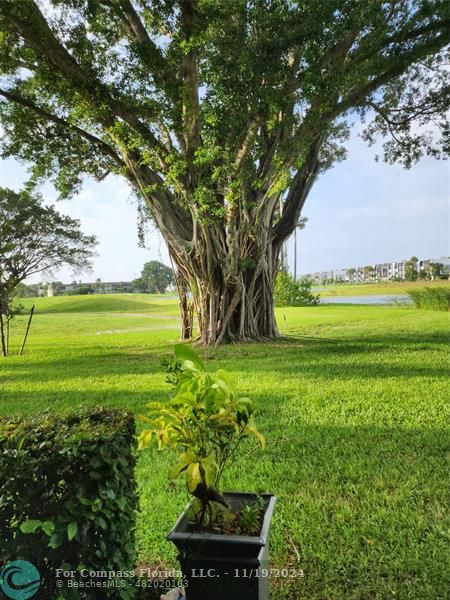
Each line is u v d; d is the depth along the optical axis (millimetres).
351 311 22031
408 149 13625
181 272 13828
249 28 8938
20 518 1821
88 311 34906
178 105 9516
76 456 1792
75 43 9430
